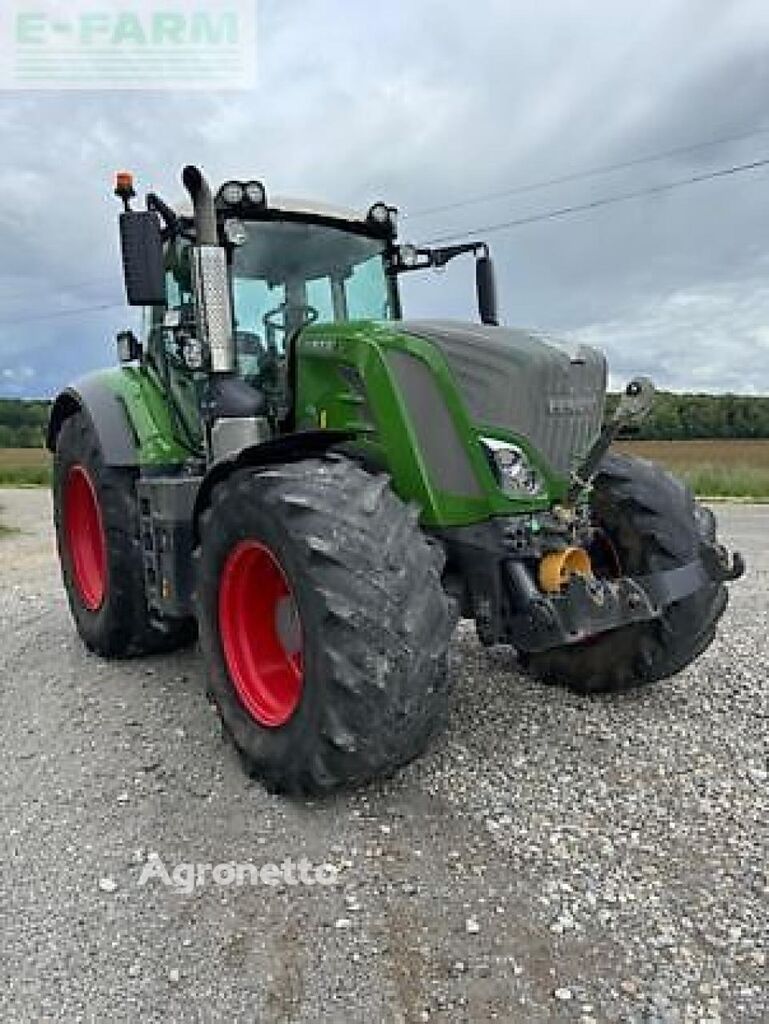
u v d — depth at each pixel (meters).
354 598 3.12
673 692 4.37
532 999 2.41
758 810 3.25
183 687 4.71
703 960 2.51
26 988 2.54
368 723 3.11
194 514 4.15
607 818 3.24
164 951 2.67
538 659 4.46
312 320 4.73
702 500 16.31
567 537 3.76
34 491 25.00
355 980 2.52
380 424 3.75
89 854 3.20
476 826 3.22
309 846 3.16
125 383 5.17
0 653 5.59
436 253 5.21
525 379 3.61
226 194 4.39
